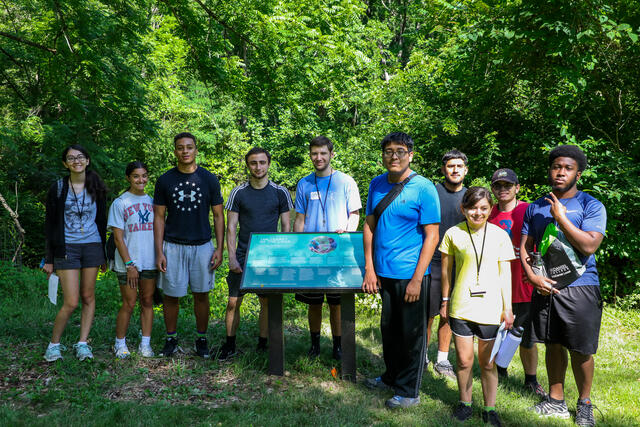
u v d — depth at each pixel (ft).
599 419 12.03
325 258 13.76
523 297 13.60
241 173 48.98
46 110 33.32
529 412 12.17
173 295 14.62
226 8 27.37
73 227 13.69
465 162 15.21
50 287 13.60
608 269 26.02
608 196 22.62
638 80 25.53
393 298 12.66
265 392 12.90
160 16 42.34
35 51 28.17
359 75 44.83
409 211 12.16
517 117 30.83
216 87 30.27
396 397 12.33
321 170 15.08
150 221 14.66
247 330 18.37
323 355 15.79
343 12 37.86
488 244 11.35
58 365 13.38
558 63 23.90
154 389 12.73
